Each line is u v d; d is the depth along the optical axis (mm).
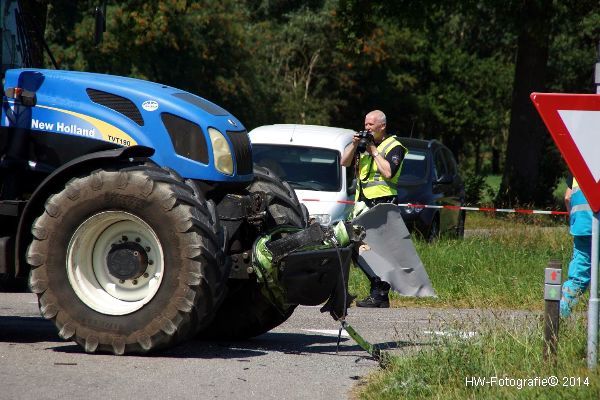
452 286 45031
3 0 32031
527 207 99938
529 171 116188
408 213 61594
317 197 51750
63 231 27875
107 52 144875
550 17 108625
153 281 27906
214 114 30141
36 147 29906
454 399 22469
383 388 24125
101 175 27797
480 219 88812
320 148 54594
